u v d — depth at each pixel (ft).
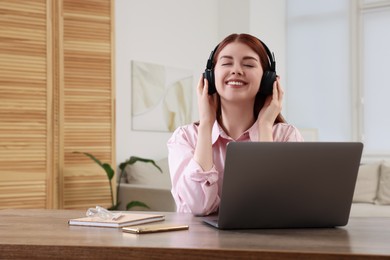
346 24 24.56
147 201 16.21
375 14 24.07
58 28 15.43
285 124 7.24
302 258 4.01
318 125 25.12
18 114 14.70
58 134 15.47
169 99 20.59
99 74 16.16
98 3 16.15
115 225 5.27
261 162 4.94
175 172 6.84
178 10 21.20
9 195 14.53
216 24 23.13
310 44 25.25
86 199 15.98
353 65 24.38
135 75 19.30
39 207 14.98
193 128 7.28
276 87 6.65
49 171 15.15
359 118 24.29
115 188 16.39
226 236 4.76
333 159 5.10
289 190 5.09
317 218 5.26
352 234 4.92
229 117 6.86
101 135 16.22
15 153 14.64
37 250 4.38
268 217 5.16
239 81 6.42
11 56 14.64
